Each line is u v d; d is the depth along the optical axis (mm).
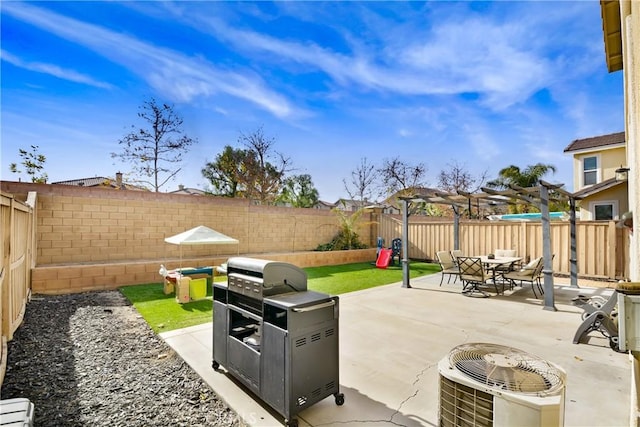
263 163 18641
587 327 3879
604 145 11609
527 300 6168
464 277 6855
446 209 20750
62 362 3348
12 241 3869
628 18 2053
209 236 6465
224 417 2434
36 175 13703
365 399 2658
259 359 2500
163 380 2992
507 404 1393
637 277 1557
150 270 7449
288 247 11492
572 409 2508
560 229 9055
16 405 1758
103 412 2482
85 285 6660
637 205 1547
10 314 3811
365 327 4523
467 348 1848
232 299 2996
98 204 7605
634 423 1733
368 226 13805
